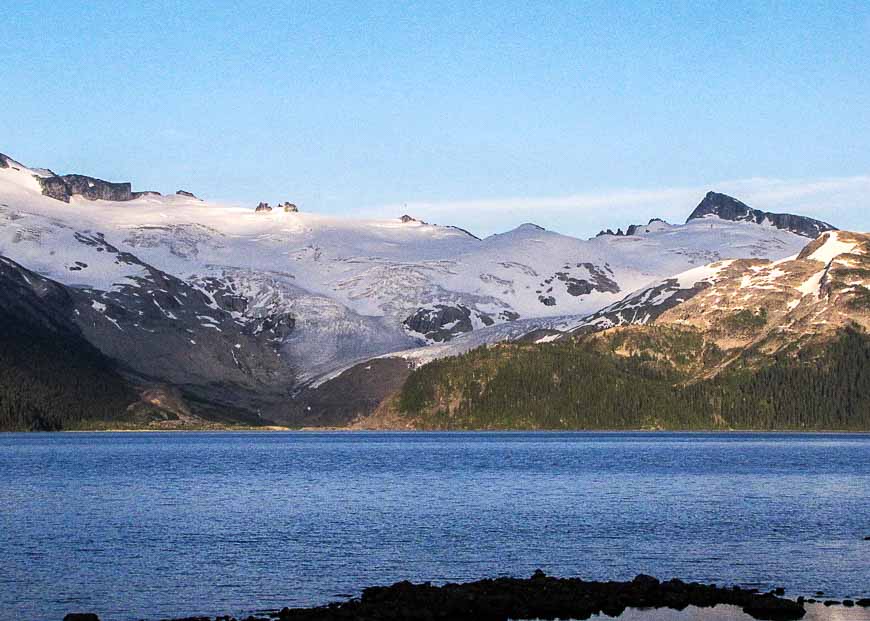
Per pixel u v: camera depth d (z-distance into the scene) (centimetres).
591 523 13275
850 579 9750
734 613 8388
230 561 10681
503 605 8488
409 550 11275
